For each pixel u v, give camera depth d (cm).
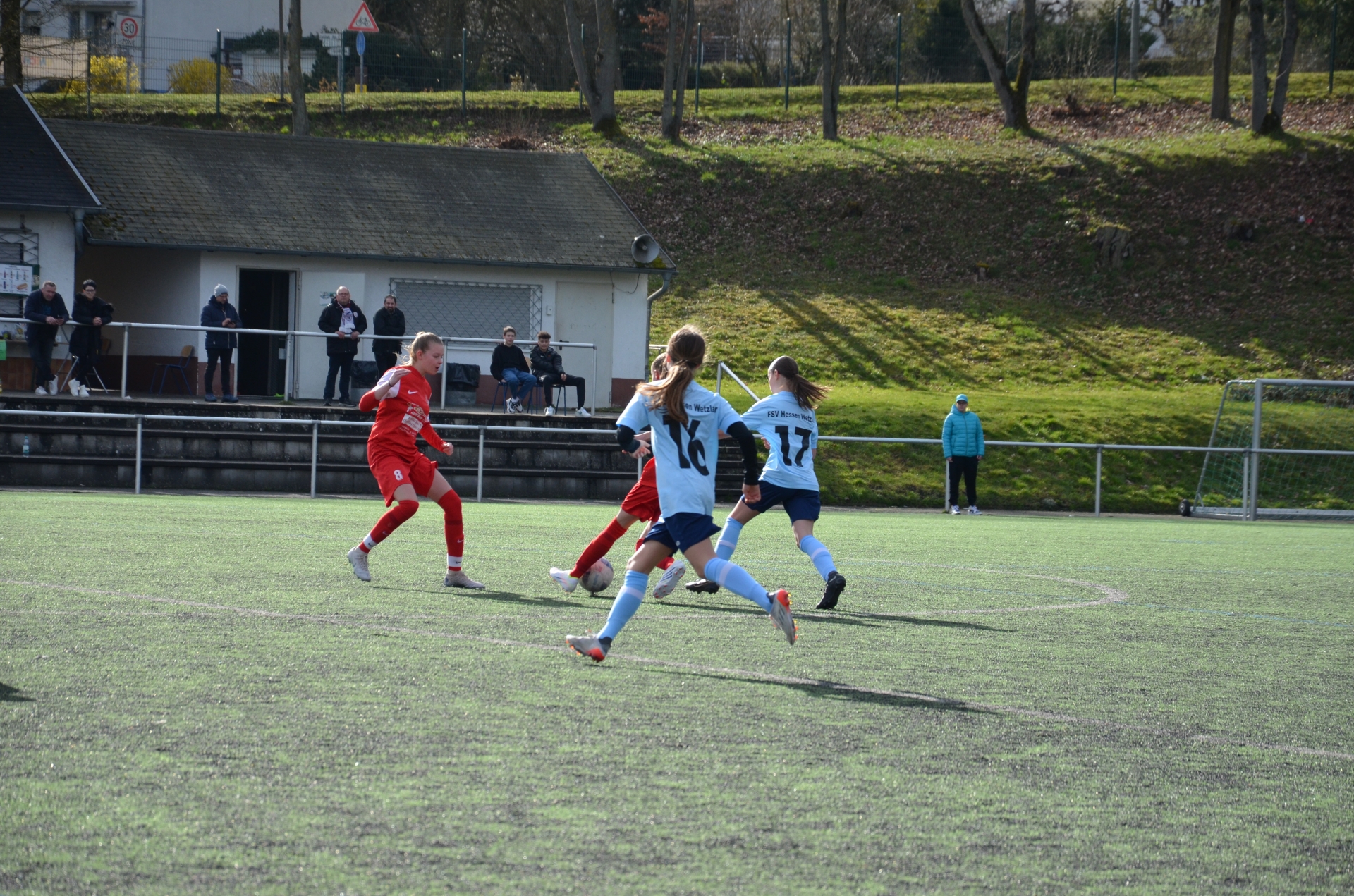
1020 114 11712
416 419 2061
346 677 1245
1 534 2695
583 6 14762
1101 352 8650
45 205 5928
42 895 666
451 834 777
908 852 775
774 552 3097
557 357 5931
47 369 5334
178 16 14275
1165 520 5403
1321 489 6325
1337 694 1373
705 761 971
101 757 923
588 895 684
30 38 12012
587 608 1856
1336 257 9731
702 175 10644
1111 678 1425
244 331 5459
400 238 6800
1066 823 851
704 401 1399
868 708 1193
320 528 3191
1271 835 843
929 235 10100
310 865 718
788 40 12569
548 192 7519
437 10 14800
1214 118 11825
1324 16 14062
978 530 4222
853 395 7419
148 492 4634
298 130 9594
